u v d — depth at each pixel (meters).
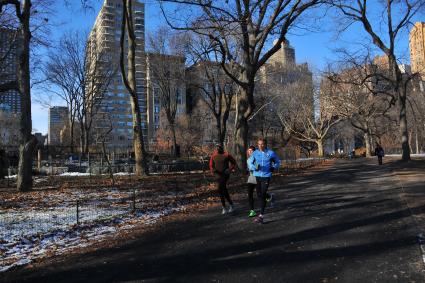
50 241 7.68
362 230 7.29
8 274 5.66
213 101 38.31
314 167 32.59
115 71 50.97
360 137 91.19
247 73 21.50
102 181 20.11
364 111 58.38
